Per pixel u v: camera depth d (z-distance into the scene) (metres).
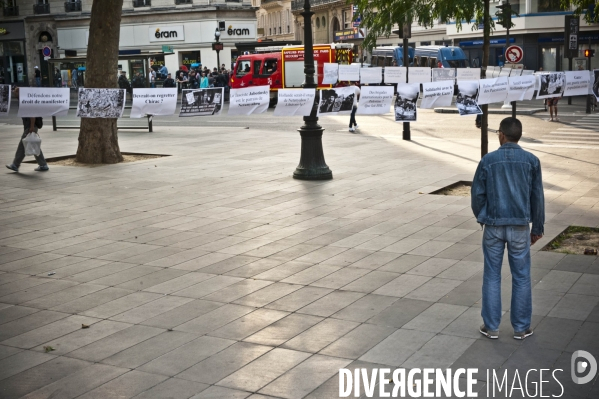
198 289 6.97
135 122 27.91
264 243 8.74
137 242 8.96
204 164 15.87
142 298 6.74
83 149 16.38
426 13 11.09
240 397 4.60
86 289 7.07
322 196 11.70
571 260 7.63
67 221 10.30
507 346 5.36
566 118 25.69
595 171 13.49
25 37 57.06
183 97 10.84
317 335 5.66
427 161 15.55
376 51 50.16
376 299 6.52
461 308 6.21
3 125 28.88
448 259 7.79
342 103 11.48
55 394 4.72
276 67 37.38
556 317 5.95
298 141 20.47
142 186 13.14
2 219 10.52
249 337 5.66
